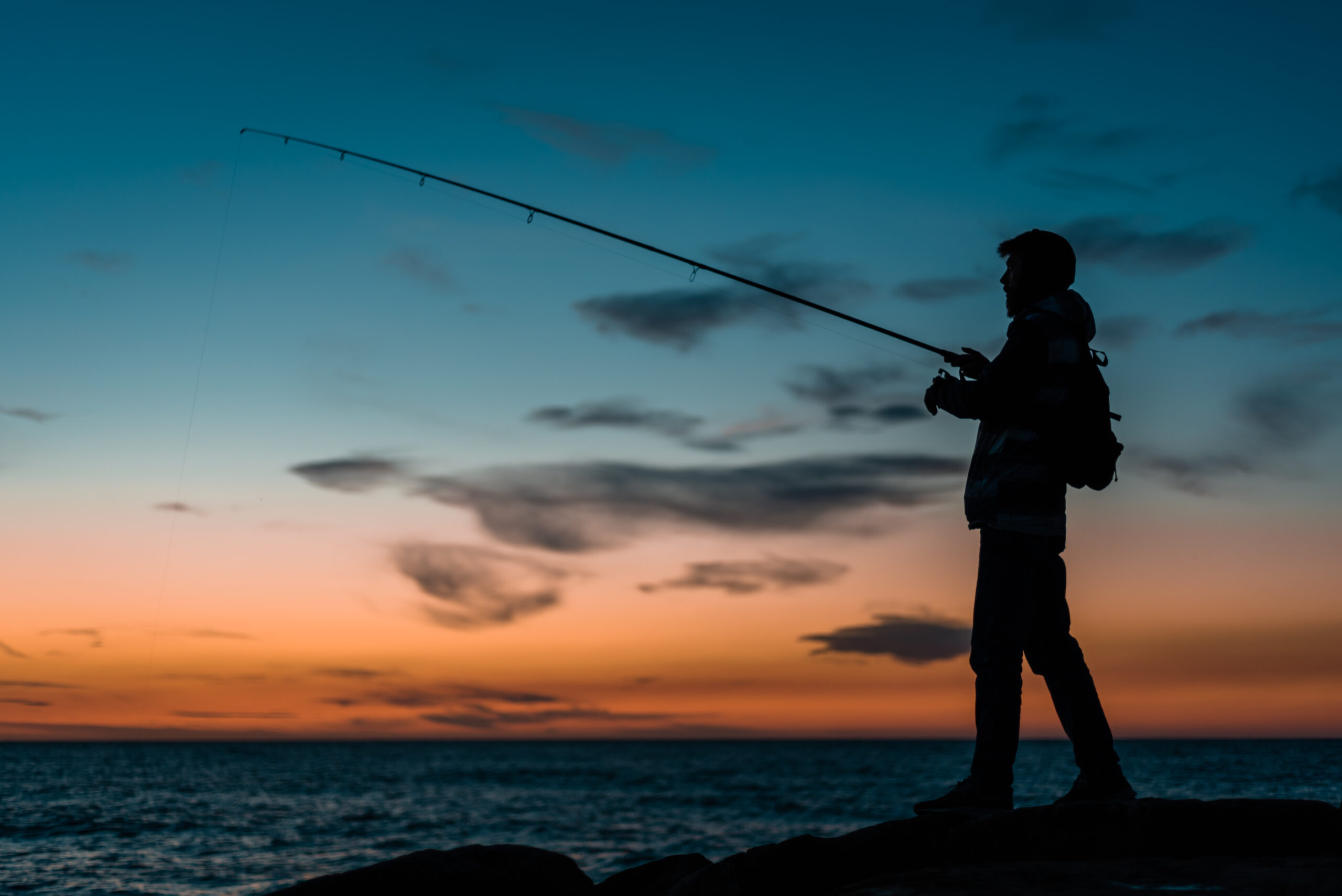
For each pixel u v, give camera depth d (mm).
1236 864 2363
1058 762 80812
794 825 32031
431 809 39406
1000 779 3209
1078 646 3459
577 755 143250
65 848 24703
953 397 3418
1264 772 51312
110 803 41375
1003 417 3332
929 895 2275
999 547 3336
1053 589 3379
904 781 63250
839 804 42281
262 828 30641
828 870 2773
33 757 125562
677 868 3977
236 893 17438
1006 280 3586
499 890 3066
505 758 130125
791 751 165125
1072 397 3314
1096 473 3342
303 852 24047
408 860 2996
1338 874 2143
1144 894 2119
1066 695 3416
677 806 41875
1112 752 3357
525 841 26844
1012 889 2254
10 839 26797
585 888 3436
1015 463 3324
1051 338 3303
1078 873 2371
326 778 71250
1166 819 2727
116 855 23234
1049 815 2836
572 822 33375
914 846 2875
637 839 27453
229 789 54969
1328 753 97750
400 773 80625
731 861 2805
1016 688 3279
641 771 84000
